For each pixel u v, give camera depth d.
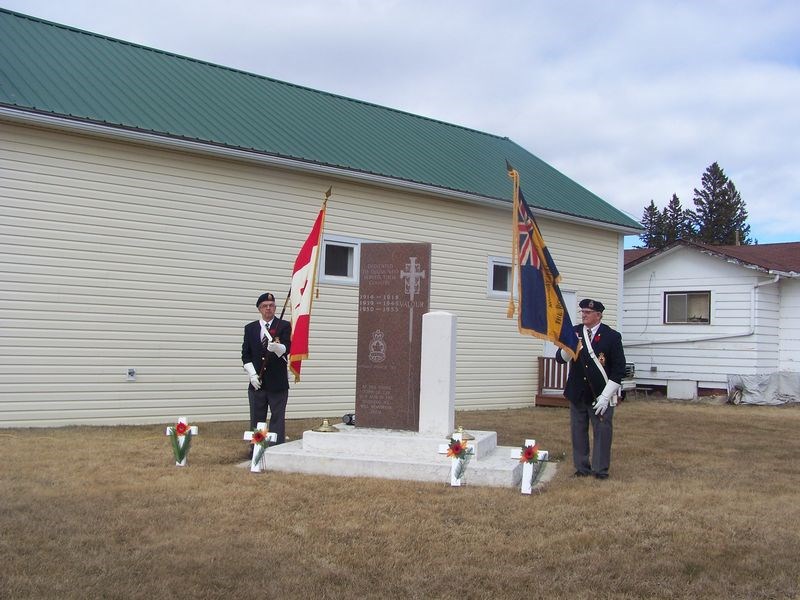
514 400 16.84
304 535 5.89
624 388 19.58
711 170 65.50
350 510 6.54
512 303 8.18
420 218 15.20
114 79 13.27
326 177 13.85
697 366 20.36
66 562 5.13
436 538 5.88
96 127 11.16
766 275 19.41
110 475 7.64
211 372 12.59
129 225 11.82
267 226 13.19
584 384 8.19
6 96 10.79
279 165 13.09
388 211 14.72
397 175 14.49
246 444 9.87
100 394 11.55
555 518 6.40
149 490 7.05
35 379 11.05
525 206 8.29
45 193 11.13
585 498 7.06
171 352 12.19
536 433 11.73
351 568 5.25
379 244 8.92
